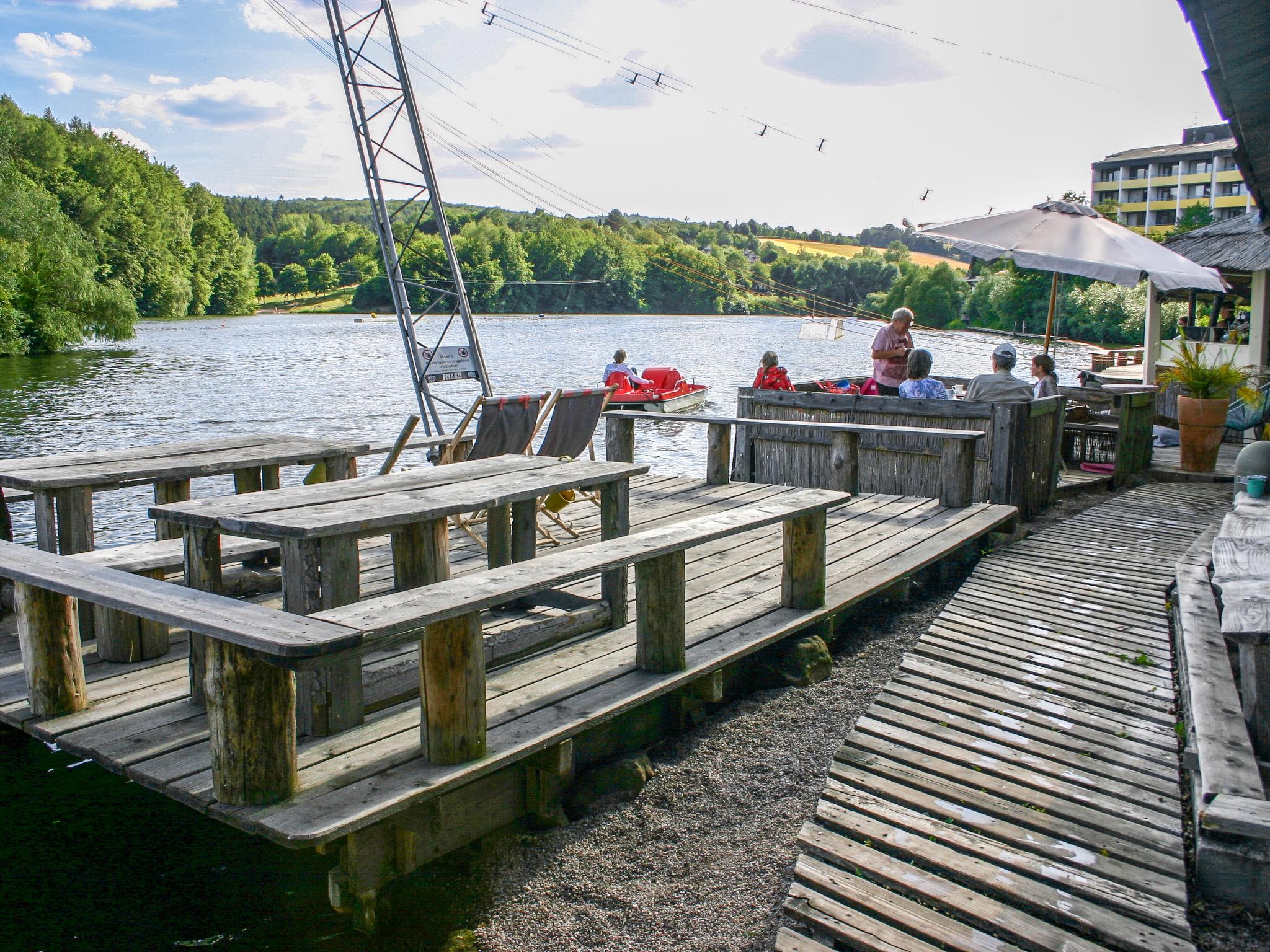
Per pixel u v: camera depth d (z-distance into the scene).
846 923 2.92
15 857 3.86
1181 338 11.61
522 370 44.66
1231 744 3.55
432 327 89.88
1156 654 4.95
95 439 22.03
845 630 5.63
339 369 44.47
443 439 6.41
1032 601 5.84
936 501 7.76
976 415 7.94
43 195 55.78
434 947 3.22
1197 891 3.05
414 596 3.18
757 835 3.60
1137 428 9.77
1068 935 2.81
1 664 4.29
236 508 3.71
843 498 5.09
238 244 114.44
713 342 67.25
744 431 9.27
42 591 3.61
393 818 3.28
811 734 4.34
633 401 24.31
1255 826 3.00
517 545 4.95
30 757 4.65
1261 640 3.30
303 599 3.46
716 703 4.68
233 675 2.94
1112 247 9.50
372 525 3.52
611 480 4.80
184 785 3.13
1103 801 3.51
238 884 3.70
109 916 3.50
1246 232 13.93
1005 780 3.69
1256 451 7.21
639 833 3.69
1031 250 9.55
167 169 108.12
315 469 5.91
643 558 3.81
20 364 44.38
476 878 3.51
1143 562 6.64
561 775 3.68
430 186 22.72
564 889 3.41
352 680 3.61
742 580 5.59
